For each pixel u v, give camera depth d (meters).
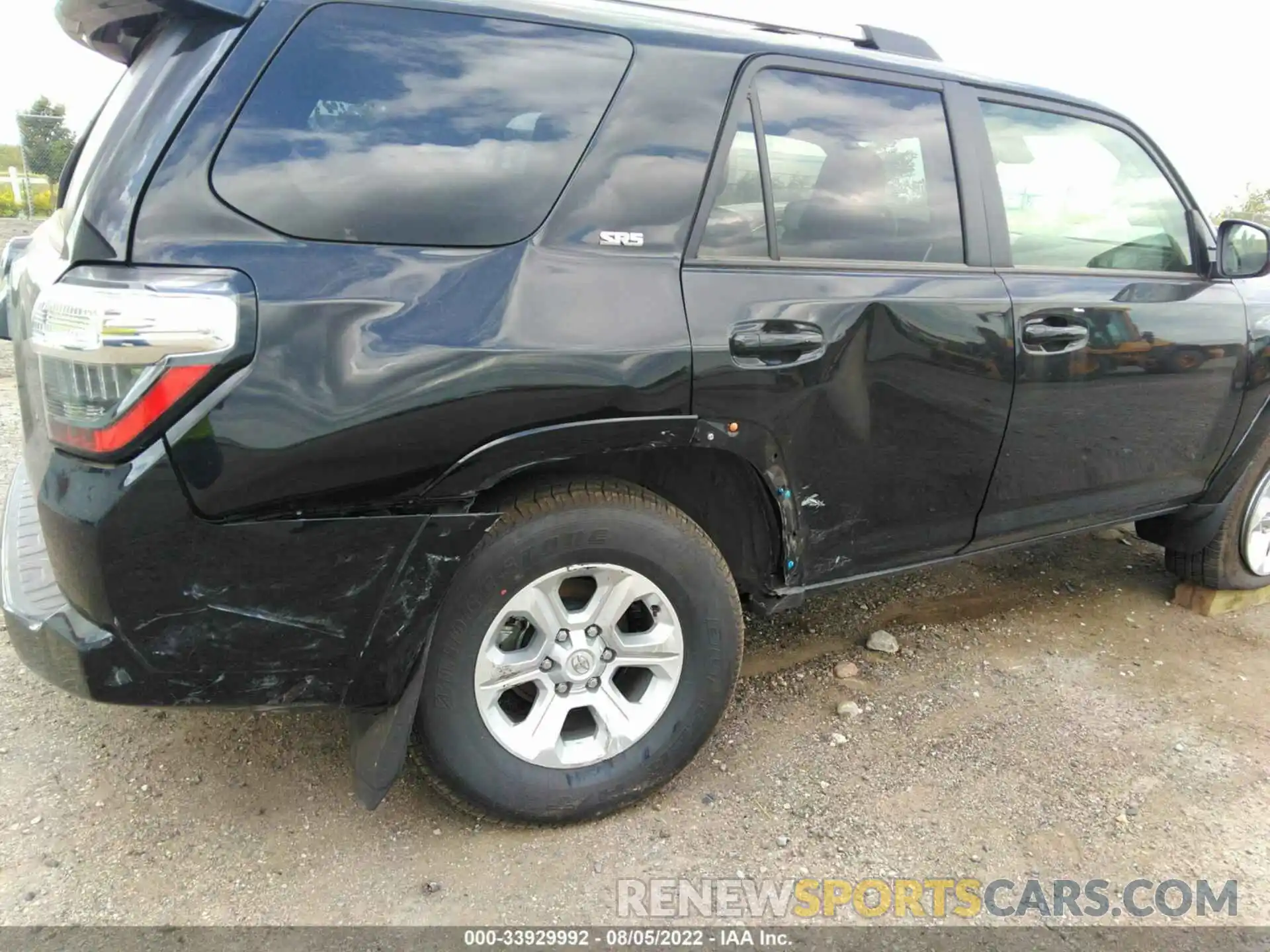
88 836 2.12
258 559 1.69
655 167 2.04
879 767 2.50
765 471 2.21
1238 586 3.54
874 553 2.54
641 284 1.98
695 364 2.00
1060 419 2.71
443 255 1.81
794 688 2.91
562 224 1.93
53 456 1.66
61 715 2.57
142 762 2.39
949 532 2.67
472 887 2.02
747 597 2.62
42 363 1.63
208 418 1.58
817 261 2.28
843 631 3.33
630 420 1.95
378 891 2.00
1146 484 3.08
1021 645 3.26
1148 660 3.18
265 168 1.68
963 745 2.61
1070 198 2.80
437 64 1.85
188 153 1.63
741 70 2.18
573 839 2.19
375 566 1.79
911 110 2.48
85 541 1.58
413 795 2.33
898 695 2.88
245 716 2.61
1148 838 2.25
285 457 1.64
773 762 2.51
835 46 2.41
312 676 1.82
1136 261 2.98
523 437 1.84
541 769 2.14
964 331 2.44
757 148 2.19
